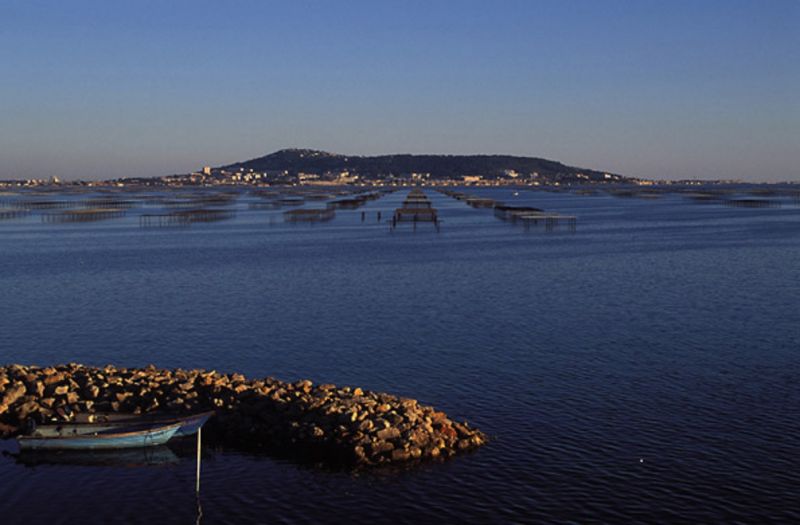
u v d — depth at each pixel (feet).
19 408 123.75
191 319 212.84
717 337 181.68
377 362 160.76
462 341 179.42
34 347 182.29
